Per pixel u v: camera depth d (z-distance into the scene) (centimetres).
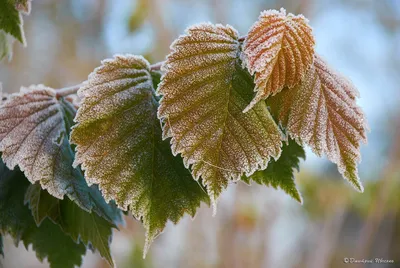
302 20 30
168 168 30
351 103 30
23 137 32
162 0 92
